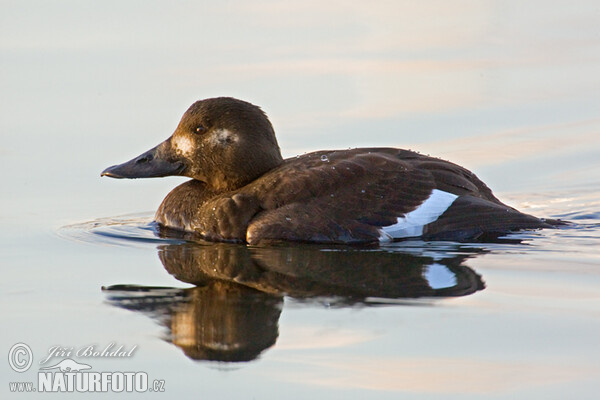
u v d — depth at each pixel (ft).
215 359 25.90
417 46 68.80
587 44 68.80
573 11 77.25
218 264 33.78
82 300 30.35
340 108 56.75
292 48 67.67
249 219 36.88
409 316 27.99
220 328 27.68
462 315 27.99
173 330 27.91
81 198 44.70
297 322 27.81
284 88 59.67
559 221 37.81
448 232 35.60
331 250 34.78
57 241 37.78
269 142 39.50
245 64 64.03
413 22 75.31
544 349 25.63
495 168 48.75
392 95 59.11
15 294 31.09
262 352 26.08
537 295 29.55
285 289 30.73
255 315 28.55
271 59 65.16
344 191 36.17
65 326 28.25
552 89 60.13
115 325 28.27
